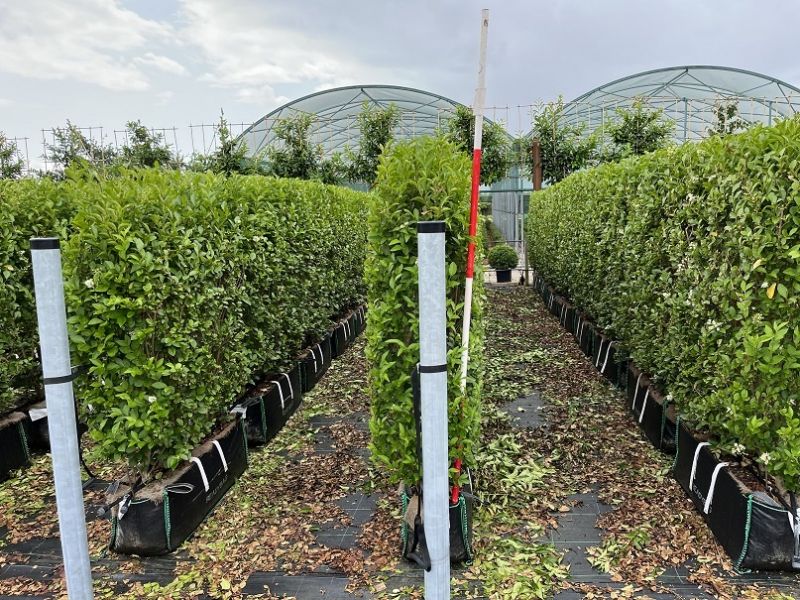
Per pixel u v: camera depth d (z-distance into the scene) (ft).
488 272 59.21
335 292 25.77
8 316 15.55
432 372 6.53
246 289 15.72
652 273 15.14
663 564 10.33
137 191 11.69
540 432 16.72
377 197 10.25
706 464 11.71
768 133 10.11
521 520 11.94
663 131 43.65
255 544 11.35
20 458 15.51
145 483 11.53
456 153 11.13
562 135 49.37
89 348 10.89
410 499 11.15
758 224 9.96
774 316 10.18
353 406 19.89
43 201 16.96
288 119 49.16
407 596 9.66
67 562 7.75
